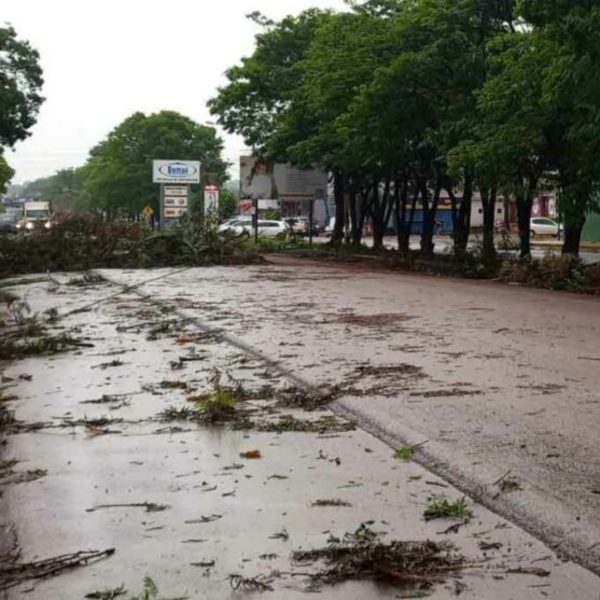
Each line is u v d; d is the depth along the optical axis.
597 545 4.18
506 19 21.98
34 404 7.41
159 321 12.71
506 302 15.03
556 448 5.81
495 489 5.01
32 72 40.16
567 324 11.93
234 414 6.89
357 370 8.58
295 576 3.90
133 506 4.82
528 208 22.50
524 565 3.99
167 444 6.08
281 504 4.82
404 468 5.47
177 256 26.92
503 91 18.66
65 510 4.78
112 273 23.25
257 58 36.47
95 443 6.13
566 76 15.91
